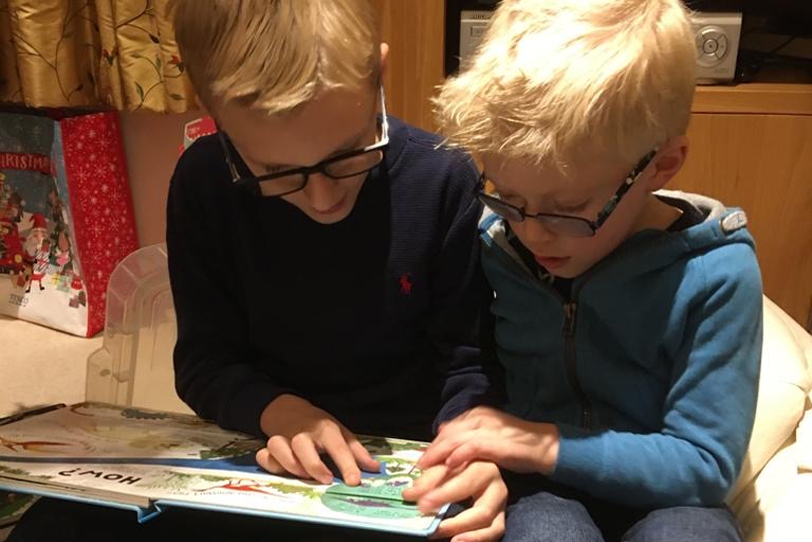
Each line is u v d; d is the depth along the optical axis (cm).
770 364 106
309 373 105
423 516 73
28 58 171
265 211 97
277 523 91
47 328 199
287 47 76
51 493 75
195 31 80
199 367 102
